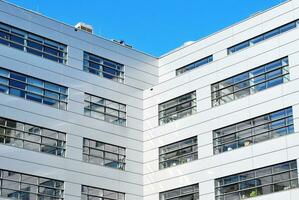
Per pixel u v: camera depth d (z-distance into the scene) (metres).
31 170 43.28
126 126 50.28
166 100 50.34
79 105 47.78
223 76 46.59
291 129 40.88
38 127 44.81
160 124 50.16
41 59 46.78
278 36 43.97
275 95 42.62
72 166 45.62
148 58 53.94
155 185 48.47
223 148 44.62
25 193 42.50
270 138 41.88
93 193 46.22
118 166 48.59
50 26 48.25
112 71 51.16
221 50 48.81
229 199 42.94
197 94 48.00
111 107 49.91
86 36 50.34
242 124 44.00
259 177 41.59
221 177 43.91
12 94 44.22
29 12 47.34
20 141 43.47
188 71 49.53
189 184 45.84
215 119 45.88
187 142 47.44
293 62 42.31
